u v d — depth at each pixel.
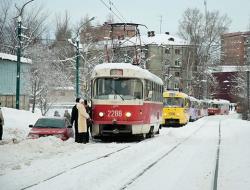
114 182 10.15
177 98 42.88
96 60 53.56
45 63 51.41
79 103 19.95
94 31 62.41
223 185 10.33
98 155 15.06
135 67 21.70
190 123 48.38
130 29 37.22
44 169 11.72
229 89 112.38
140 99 21.45
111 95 21.31
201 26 72.50
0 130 19.19
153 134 26.55
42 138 17.61
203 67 72.12
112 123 21.12
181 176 11.51
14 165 12.36
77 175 10.82
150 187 9.83
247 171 12.26
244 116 67.12
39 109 52.09
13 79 45.47
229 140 23.86
